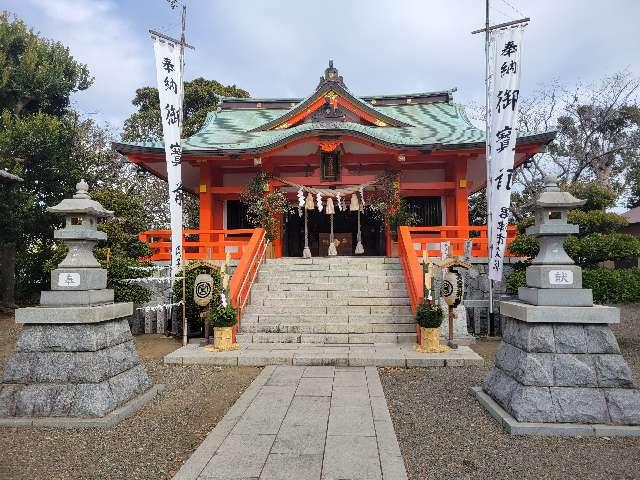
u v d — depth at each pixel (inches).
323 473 170.4
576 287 228.1
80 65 898.7
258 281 524.1
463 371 334.3
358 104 723.4
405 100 916.6
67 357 233.3
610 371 215.8
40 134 735.1
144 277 498.3
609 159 1199.6
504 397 232.5
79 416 226.5
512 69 445.1
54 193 787.4
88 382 230.5
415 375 325.7
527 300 243.4
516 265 522.0
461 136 693.3
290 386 293.0
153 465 183.3
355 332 427.8
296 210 804.0
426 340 373.4
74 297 242.8
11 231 698.8
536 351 221.3
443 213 727.7
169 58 497.4
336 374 324.2
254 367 353.7
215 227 738.8
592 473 172.4
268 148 640.4
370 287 500.1
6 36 797.2
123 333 266.5
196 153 654.5
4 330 566.9
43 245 771.4
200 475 168.9
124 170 1109.1
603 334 219.6
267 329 434.9
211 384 305.3
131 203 501.4
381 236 805.2
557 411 213.0
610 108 1153.4
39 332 235.9
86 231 250.5
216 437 205.5
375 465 177.0
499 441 202.2
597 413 211.6
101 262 436.5
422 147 631.8
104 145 1049.5
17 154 732.7
